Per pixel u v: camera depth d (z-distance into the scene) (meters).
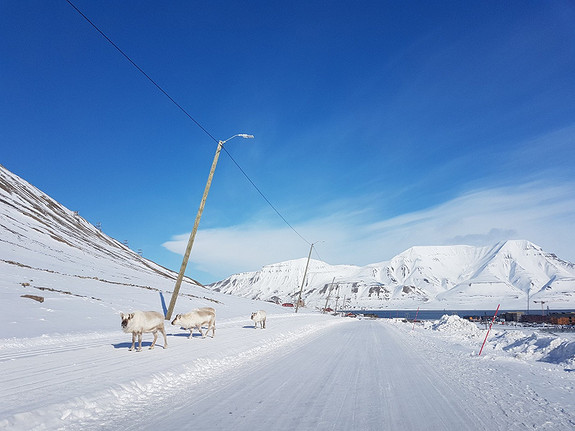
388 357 14.94
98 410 6.42
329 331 29.12
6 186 75.75
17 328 14.09
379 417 6.58
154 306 27.36
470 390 9.09
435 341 24.44
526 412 7.14
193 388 8.34
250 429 5.71
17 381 7.40
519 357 16.83
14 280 22.52
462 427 6.14
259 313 23.09
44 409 5.85
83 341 13.70
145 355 11.05
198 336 17.11
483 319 122.31
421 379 10.38
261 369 10.95
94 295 25.58
